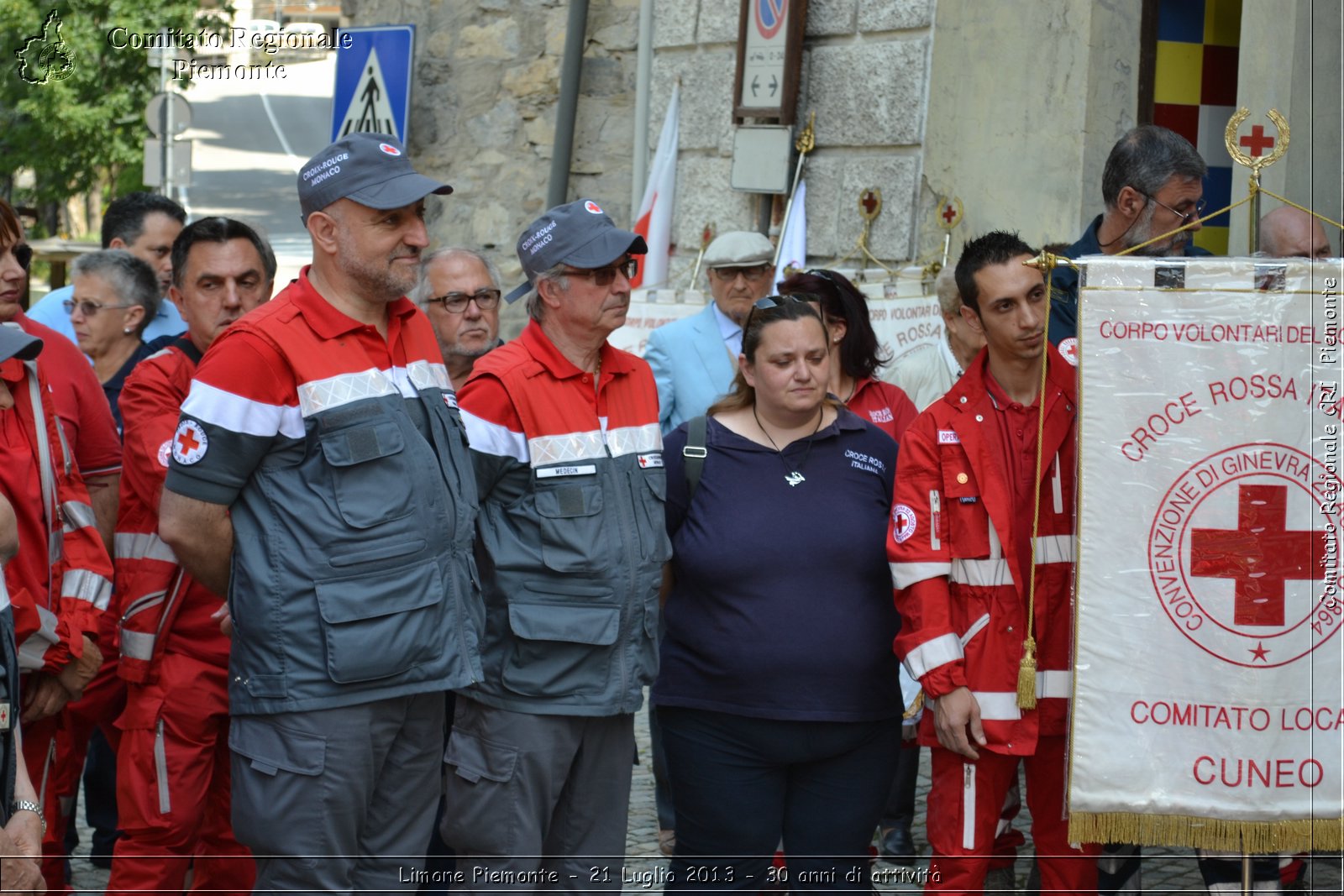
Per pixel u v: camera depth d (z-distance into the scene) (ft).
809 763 13.33
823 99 26.32
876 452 13.70
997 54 23.48
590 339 13.16
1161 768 12.17
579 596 12.78
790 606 13.05
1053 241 22.71
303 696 11.41
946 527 13.06
